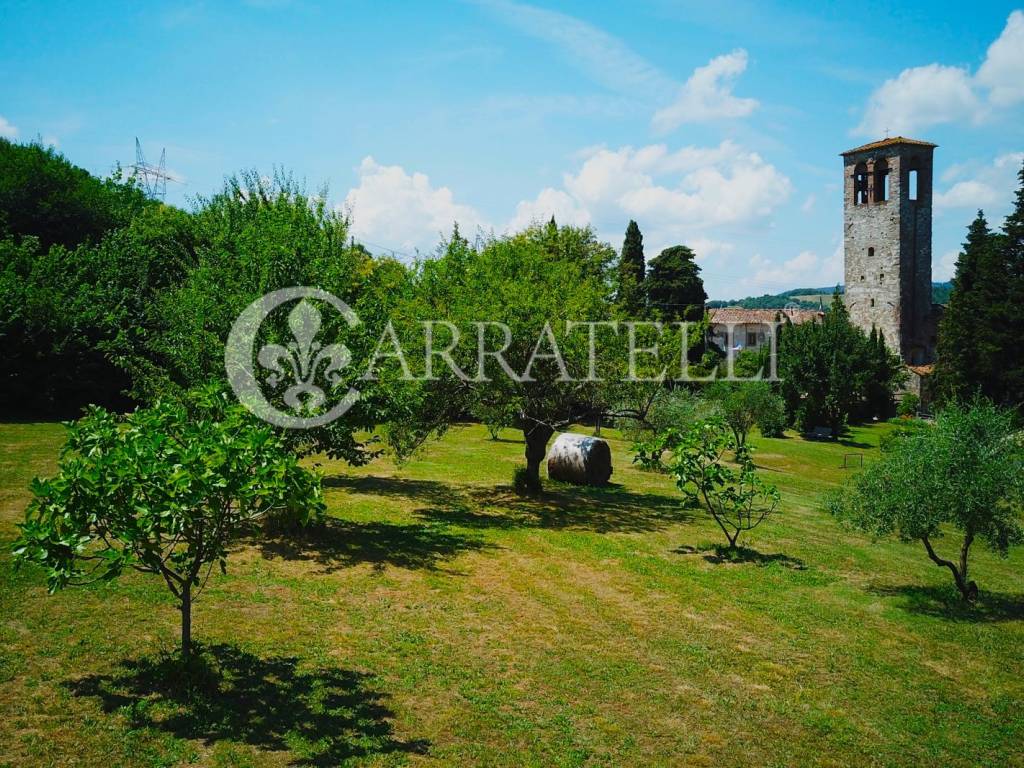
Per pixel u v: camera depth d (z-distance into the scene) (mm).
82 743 6941
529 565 14414
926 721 8672
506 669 9453
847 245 79875
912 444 13148
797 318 84500
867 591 13797
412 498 20656
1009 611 12906
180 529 7516
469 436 38688
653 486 25828
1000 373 43406
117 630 9586
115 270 32625
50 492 7215
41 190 39406
